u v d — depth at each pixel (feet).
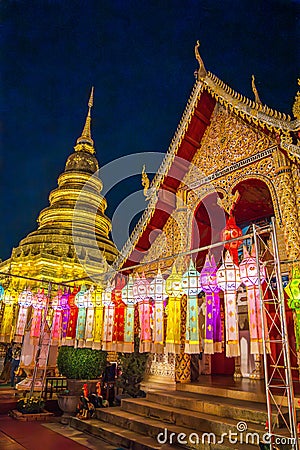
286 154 32.94
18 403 44.98
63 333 45.44
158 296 34.14
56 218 126.72
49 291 50.34
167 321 32.99
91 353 44.62
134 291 36.76
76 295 43.24
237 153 38.50
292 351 36.19
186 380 36.78
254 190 41.34
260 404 27.55
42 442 31.71
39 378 54.39
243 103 35.65
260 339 26.08
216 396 31.68
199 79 41.04
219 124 41.32
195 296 31.12
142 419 31.45
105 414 35.55
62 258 108.88
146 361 41.19
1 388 58.80
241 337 43.14
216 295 31.14
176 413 29.37
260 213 47.24
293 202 31.35
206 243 47.11
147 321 35.42
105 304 39.34
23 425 39.01
